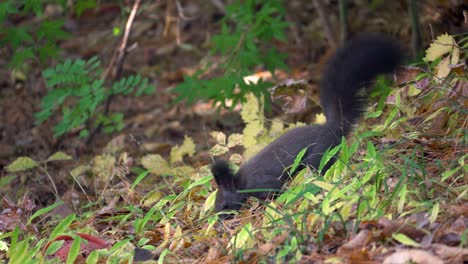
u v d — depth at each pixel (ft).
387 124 30.45
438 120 28.99
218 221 28.12
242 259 22.62
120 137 44.91
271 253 22.58
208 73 54.65
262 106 35.78
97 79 49.24
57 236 26.04
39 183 40.06
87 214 31.99
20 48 57.21
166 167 35.91
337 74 32.68
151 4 64.69
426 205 22.82
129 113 53.06
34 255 26.50
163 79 57.00
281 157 31.27
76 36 64.13
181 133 48.60
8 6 42.27
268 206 24.11
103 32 63.05
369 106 34.06
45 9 65.31
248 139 34.99
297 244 21.99
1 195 40.27
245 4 43.68
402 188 23.30
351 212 23.81
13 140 51.03
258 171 31.04
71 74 44.24
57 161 45.65
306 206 24.54
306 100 34.37
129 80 45.32
